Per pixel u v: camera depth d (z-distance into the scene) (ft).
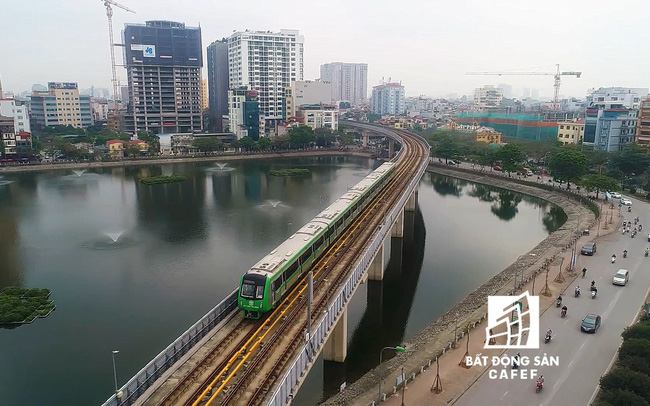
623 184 550.77
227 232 427.74
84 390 200.85
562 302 247.70
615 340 208.44
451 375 185.68
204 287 305.32
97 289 304.50
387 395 173.88
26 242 401.08
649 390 152.56
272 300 185.06
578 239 364.17
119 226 447.42
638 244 347.15
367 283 310.65
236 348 163.02
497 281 299.17
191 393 139.64
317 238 242.37
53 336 245.24
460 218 490.49
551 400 167.84
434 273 332.80
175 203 543.80
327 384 205.57
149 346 234.17
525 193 604.49
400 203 347.36
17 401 193.77
